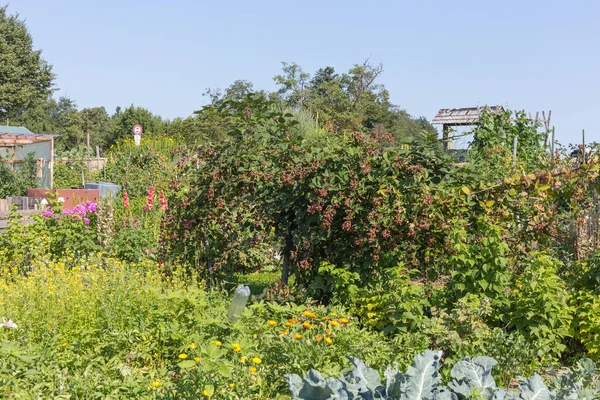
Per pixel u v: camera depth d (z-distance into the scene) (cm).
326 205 752
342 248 752
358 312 676
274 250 992
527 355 566
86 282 738
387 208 722
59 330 588
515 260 745
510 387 545
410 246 740
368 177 723
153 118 6169
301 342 539
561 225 898
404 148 762
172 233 899
